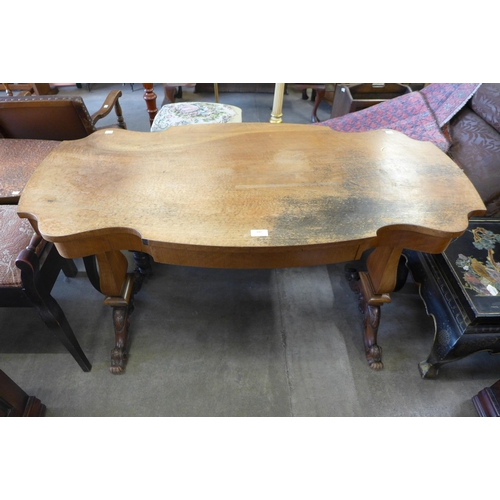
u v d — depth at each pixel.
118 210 0.82
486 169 1.28
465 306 1.01
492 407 1.11
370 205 0.86
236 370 1.26
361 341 1.36
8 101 1.36
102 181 0.91
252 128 1.22
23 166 1.36
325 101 3.25
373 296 1.24
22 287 0.91
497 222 1.26
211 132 1.19
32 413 1.09
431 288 1.18
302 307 1.47
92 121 1.52
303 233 0.77
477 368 1.29
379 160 1.03
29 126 1.50
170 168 0.98
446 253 1.14
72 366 1.25
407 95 1.75
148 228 0.77
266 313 1.45
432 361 1.19
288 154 1.06
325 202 0.86
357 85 2.21
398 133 1.19
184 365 1.27
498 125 1.34
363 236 0.77
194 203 0.85
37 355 1.28
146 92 2.10
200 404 1.17
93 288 1.53
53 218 0.79
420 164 1.01
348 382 1.23
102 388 1.20
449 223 0.81
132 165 0.99
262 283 1.58
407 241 0.88
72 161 0.99
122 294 1.23
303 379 1.24
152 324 1.39
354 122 1.76
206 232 0.77
